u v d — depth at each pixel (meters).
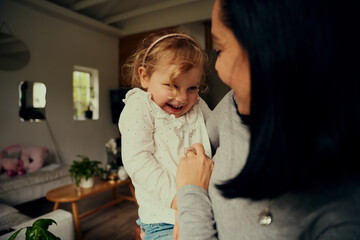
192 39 0.67
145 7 4.38
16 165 3.16
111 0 4.14
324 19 0.27
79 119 4.80
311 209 0.32
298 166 0.31
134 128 0.66
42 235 1.13
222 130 0.52
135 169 0.62
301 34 0.28
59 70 4.38
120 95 5.20
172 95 0.64
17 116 3.74
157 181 0.59
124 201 3.40
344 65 0.27
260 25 0.31
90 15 4.76
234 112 0.51
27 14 3.86
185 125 0.70
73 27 4.61
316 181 0.32
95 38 5.08
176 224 0.54
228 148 0.46
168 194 0.58
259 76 0.32
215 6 0.38
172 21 4.55
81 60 4.79
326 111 0.28
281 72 0.30
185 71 0.60
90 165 2.71
